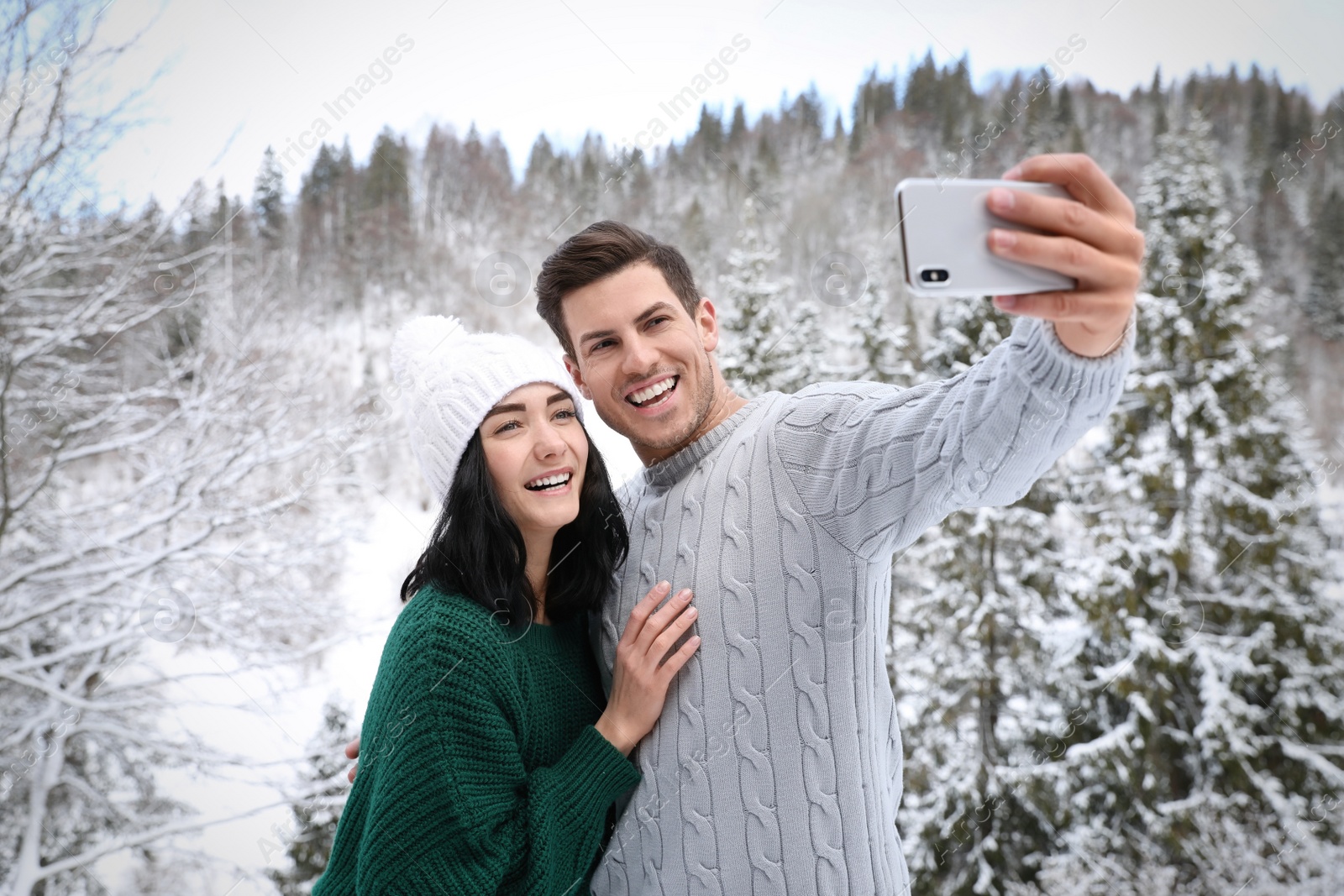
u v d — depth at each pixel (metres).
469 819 0.93
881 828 1.00
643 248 1.07
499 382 1.04
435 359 1.09
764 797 0.97
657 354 1.05
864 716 0.99
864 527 0.94
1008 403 0.72
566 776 0.98
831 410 1.00
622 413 1.08
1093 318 0.63
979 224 0.64
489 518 1.04
